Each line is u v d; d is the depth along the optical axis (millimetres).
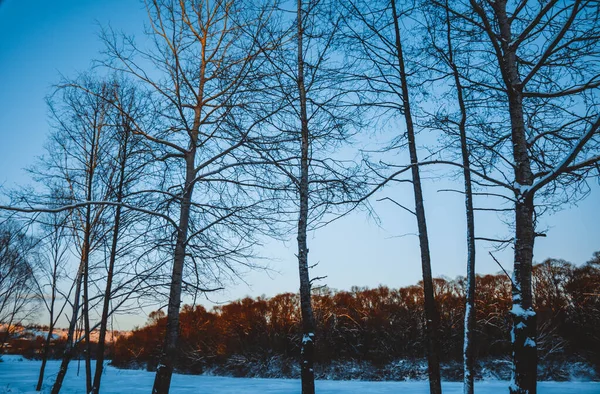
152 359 50875
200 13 9969
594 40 5930
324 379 45469
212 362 50656
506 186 5875
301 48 8141
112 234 11172
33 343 65375
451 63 7113
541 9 5887
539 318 39531
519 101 6277
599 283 39906
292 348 50219
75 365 54062
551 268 44406
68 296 14289
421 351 46062
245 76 8172
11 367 50531
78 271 14406
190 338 48531
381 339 47094
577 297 40688
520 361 5207
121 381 37938
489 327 40625
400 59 8430
